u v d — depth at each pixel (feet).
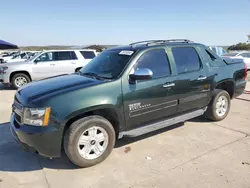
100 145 11.31
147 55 12.71
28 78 34.71
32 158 12.10
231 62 17.38
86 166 11.05
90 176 10.43
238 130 15.38
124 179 10.13
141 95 12.05
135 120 12.20
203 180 9.90
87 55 38.88
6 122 17.83
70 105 10.18
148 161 11.58
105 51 15.02
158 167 11.01
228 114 18.84
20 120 10.76
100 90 10.93
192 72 14.30
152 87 12.38
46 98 10.16
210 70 15.38
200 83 14.73
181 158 11.81
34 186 9.77
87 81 11.59
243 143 13.42
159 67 13.01
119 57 12.95
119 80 11.46
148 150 12.75
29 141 10.12
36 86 11.94
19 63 34.37
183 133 14.97
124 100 11.51
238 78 17.53
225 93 16.67
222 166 10.96
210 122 16.88
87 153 10.92
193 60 14.70
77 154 10.54
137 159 11.80
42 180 10.19
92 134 10.93
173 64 13.53
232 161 11.41
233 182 9.73
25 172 10.83
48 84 11.91
